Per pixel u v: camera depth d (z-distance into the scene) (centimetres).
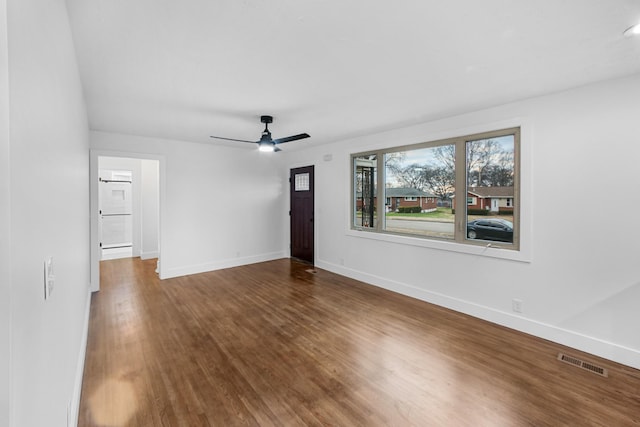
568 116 277
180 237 525
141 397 210
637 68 233
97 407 200
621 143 251
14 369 66
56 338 124
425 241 397
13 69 67
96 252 438
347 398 210
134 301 399
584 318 271
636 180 245
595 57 215
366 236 479
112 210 789
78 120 238
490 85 267
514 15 166
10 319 63
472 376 234
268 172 643
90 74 242
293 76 247
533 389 219
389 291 443
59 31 137
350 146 503
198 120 381
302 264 611
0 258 61
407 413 195
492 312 332
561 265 284
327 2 154
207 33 183
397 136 429
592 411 197
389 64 226
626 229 250
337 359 259
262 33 183
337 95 292
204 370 243
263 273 543
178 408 200
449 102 313
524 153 304
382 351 272
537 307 299
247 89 276
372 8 159
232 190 589
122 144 464
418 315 353
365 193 494
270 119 366
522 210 306
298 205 638
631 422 187
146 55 211
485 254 336
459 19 169
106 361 255
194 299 407
